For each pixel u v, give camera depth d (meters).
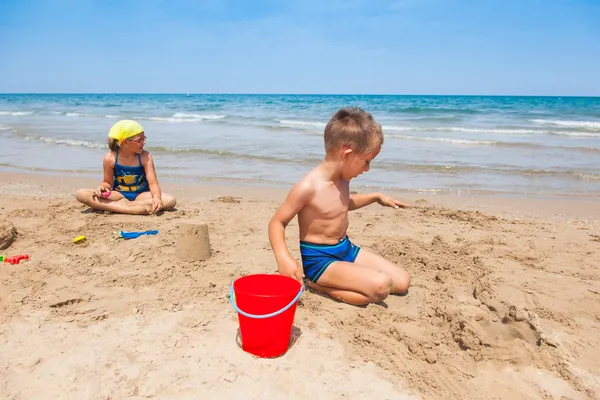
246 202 6.81
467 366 2.61
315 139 14.40
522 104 43.00
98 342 2.75
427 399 2.35
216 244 4.60
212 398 2.27
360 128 3.18
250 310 2.56
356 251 3.75
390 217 6.04
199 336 2.83
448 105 39.59
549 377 2.55
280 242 3.25
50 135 15.13
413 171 9.60
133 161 5.86
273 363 2.57
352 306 3.35
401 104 41.81
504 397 2.39
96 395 2.28
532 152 12.06
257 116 25.23
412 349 2.74
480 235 5.23
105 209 5.73
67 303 3.24
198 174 9.20
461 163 10.36
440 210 6.45
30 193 7.35
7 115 26.95
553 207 6.97
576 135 16.22
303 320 3.09
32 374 2.44
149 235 4.80
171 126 19.16
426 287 3.70
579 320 3.19
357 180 8.79
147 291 3.45
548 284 3.75
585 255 4.55
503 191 7.98
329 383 2.42
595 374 2.60
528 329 2.87
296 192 3.31
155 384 2.37
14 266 3.83
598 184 8.55
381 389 2.40
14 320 2.99
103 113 28.78
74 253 4.20
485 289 3.57
